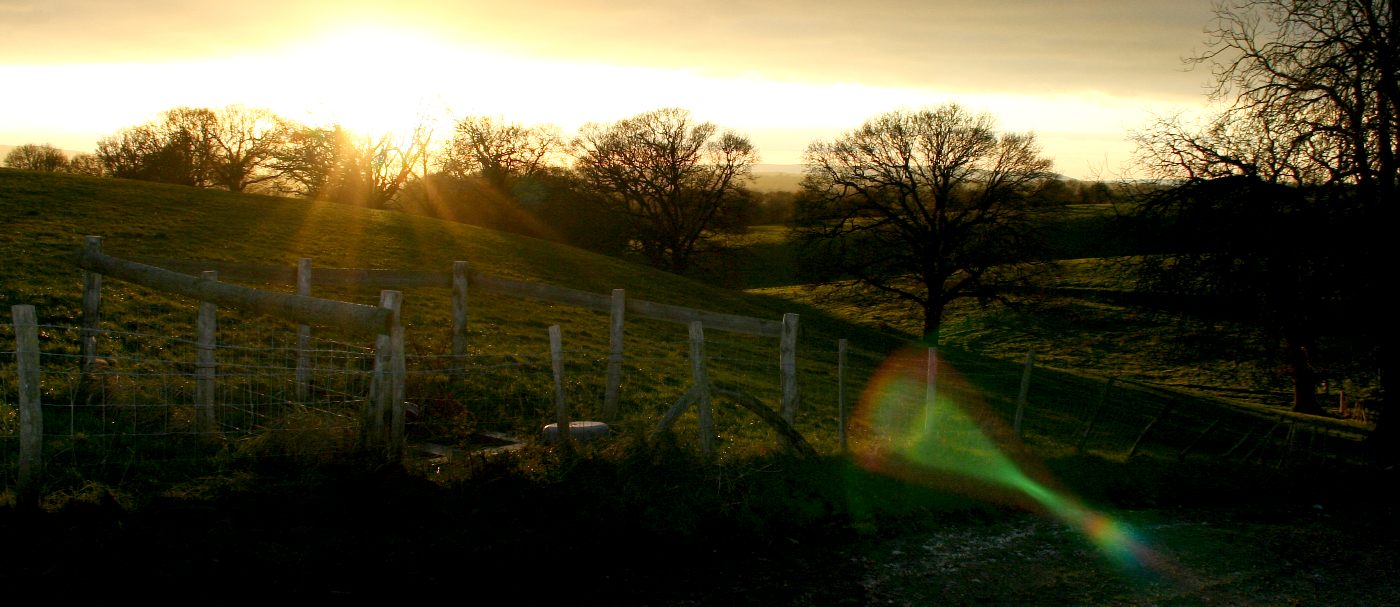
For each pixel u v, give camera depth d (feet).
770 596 24.49
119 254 78.33
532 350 63.31
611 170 201.98
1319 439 59.00
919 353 115.44
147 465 28.04
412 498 26.71
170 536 22.88
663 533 27.66
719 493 30.30
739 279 207.62
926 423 42.06
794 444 35.60
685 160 202.08
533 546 25.46
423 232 127.54
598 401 48.42
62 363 42.88
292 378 41.68
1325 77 63.21
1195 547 31.78
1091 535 32.35
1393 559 31.68
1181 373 144.66
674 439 31.99
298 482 26.55
